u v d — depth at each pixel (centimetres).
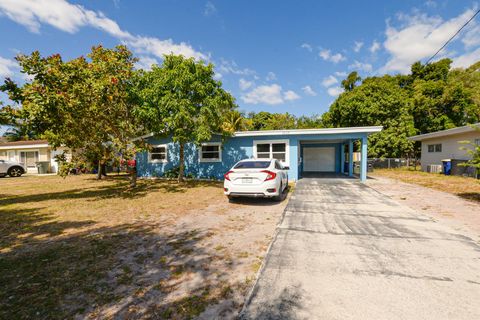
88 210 634
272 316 212
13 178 1595
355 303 228
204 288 263
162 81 975
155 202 735
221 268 310
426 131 2484
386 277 276
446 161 1552
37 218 557
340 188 962
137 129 980
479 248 357
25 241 410
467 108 2280
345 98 2492
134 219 546
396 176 1488
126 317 215
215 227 483
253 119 4406
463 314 210
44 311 224
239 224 502
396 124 2270
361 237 409
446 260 318
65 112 715
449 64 2784
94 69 804
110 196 848
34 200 778
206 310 224
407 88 2928
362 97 2378
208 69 1047
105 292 257
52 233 451
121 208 655
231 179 687
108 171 2052
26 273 299
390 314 211
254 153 1306
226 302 237
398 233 427
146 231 461
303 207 637
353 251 350
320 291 249
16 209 646
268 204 690
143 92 948
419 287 254
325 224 486
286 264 311
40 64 693
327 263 313
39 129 748
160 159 1489
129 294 252
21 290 261
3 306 232
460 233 424
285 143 1257
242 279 282
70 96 704
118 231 462
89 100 762
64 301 241
